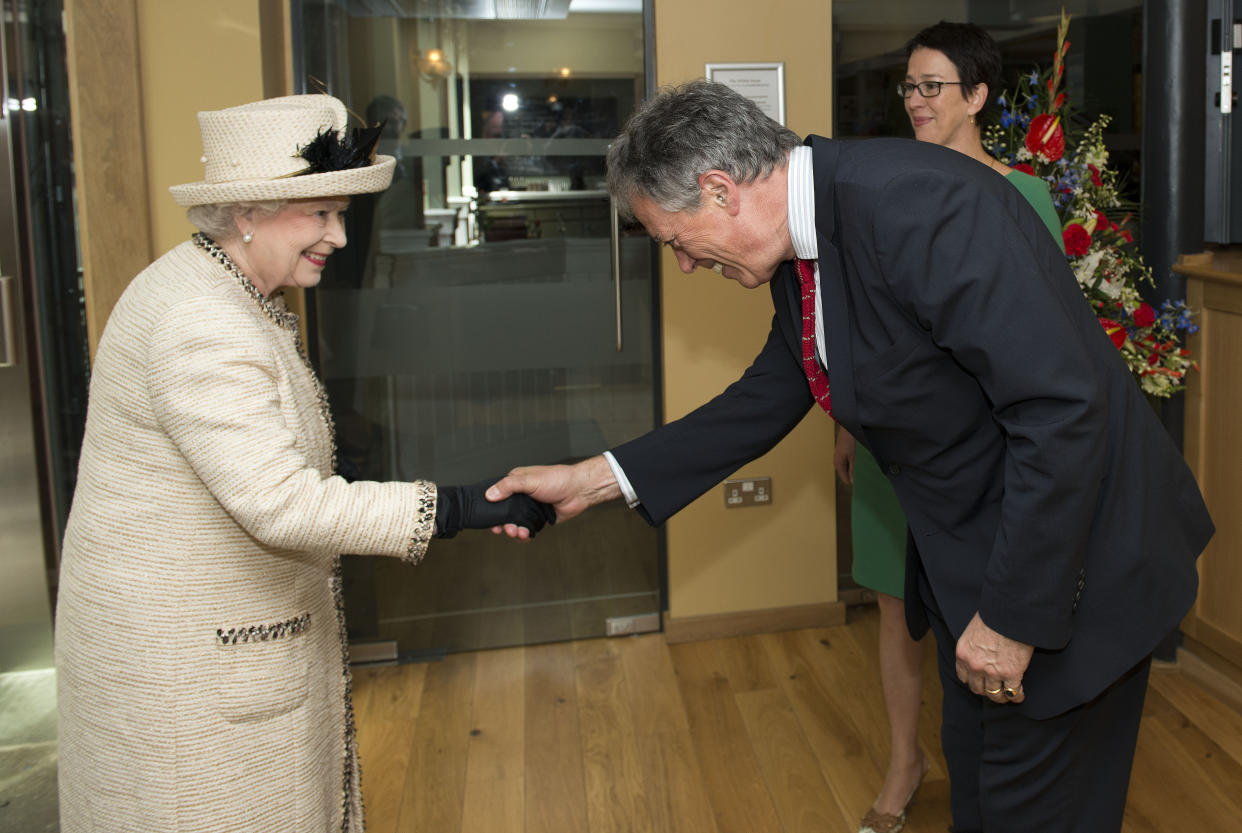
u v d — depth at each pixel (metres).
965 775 1.88
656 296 3.07
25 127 2.63
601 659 3.06
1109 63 3.06
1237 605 2.57
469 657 3.12
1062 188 2.39
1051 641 1.33
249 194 1.23
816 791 2.32
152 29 2.59
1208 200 2.73
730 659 3.01
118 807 1.28
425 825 2.23
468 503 1.39
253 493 1.18
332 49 2.88
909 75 2.21
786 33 2.90
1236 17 2.65
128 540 1.25
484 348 3.05
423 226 2.98
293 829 1.33
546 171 2.98
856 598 3.30
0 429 2.72
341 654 1.47
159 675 1.24
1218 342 2.59
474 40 2.91
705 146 1.40
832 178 1.39
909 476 1.54
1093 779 1.53
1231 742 2.44
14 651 2.88
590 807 2.29
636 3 2.92
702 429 1.80
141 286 1.28
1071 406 1.24
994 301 1.25
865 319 1.40
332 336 3.00
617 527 3.17
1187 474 1.48
